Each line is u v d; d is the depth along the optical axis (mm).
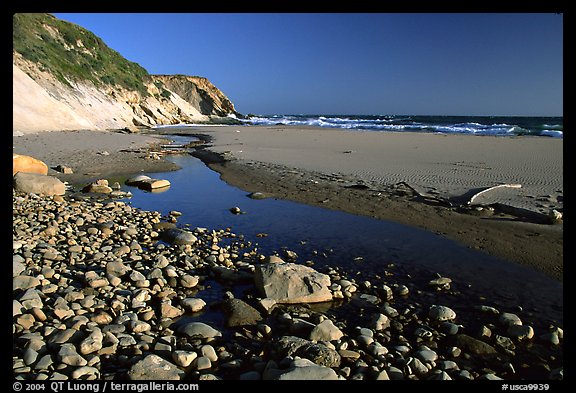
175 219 8969
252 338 4070
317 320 4371
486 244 6984
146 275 5578
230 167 16094
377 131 40438
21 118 26781
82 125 32688
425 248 6965
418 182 11672
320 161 16594
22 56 35031
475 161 15492
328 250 6961
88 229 7637
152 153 20438
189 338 3977
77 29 52125
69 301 4562
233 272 5691
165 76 82875
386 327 4320
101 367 3389
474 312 4695
